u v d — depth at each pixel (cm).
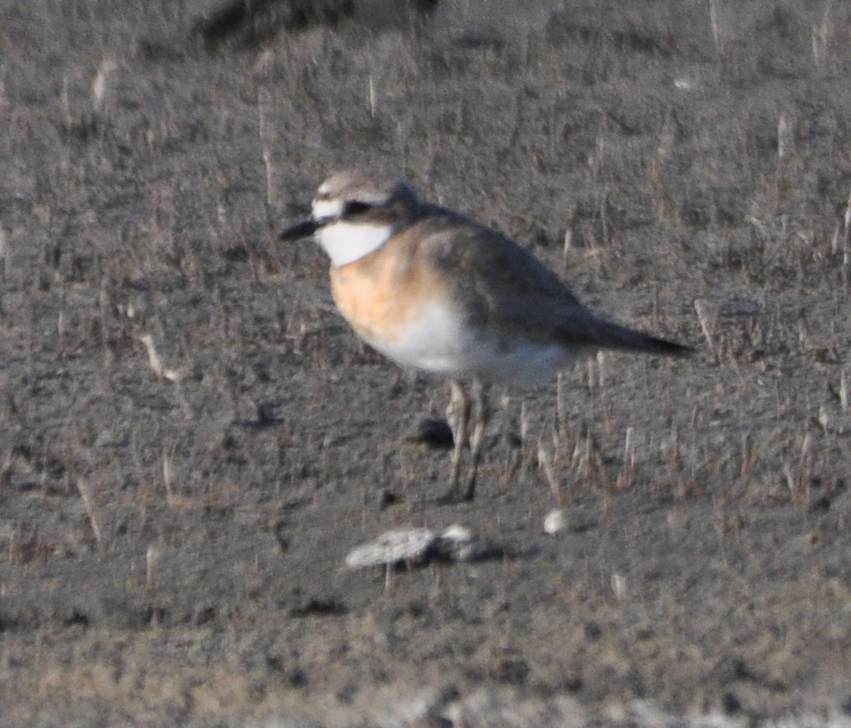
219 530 1345
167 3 2884
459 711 1071
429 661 1138
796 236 2025
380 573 1272
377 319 1353
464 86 2538
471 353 1347
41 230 1997
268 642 1168
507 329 1341
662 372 1659
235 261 1922
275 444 1500
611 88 2541
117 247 1953
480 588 1252
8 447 1484
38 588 1251
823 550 1309
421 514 1377
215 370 1644
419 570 1280
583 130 2378
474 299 1328
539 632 1184
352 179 1366
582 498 1398
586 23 2827
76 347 1692
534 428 1537
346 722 1055
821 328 1780
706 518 1365
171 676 1119
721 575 1275
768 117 2420
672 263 1952
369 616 1210
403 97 2483
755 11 2875
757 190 2172
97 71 2584
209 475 1440
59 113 2402
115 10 2864
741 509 1380
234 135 2334
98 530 1324
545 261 1950
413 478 1442
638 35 2766
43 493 1402
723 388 1625
